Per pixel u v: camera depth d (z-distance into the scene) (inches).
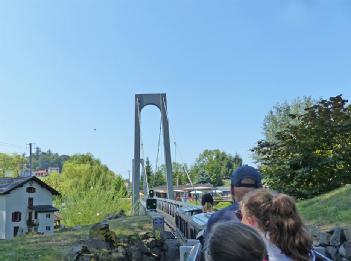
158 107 1750.7
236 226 76.8
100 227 371.6
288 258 103.7
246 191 140.9
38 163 6412.4
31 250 352.5
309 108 561.6
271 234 104.9
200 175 4256.9
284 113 1582.2
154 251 395.9
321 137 544.1
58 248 358.9
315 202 447.2
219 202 987.3
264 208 106.9
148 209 928.3
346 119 543.5
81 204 1792.6
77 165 2883.9
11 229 1553.9
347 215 344.2
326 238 275.6
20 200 1605.6
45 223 1665.8
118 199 1908.2
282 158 562.9
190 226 347.6
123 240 382.3
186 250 187.0
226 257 73.0
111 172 3216.0
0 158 3843.5
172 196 1621.6
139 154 1637.6
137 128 1679.4
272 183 566.6
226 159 4350.4
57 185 2667.3
